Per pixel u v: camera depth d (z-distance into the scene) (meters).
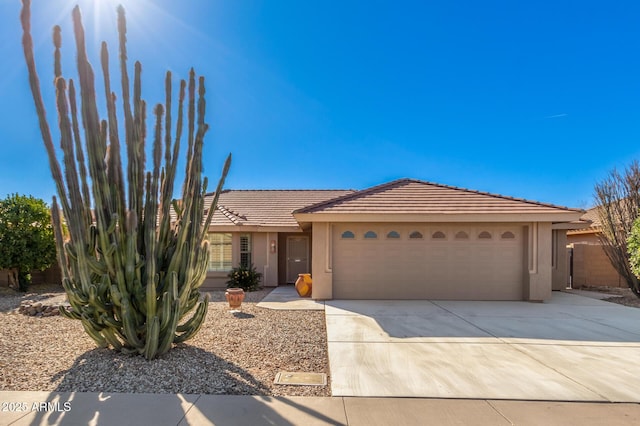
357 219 12.06
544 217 11.78
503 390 4.86
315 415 4.15
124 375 5.19
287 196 20.59
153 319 5.61
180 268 6.08
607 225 13.92
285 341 7.20
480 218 11.91
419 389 4.88
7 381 5.03
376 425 3.96
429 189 13.77
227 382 5.08
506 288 12.37
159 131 5.93
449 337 7.53
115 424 3.92
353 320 9.11
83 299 5.66
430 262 12.49
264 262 16.28
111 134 5.70
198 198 6.34
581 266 15.91
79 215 5.44
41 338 7.30
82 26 5.44
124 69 5.75
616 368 5.72
